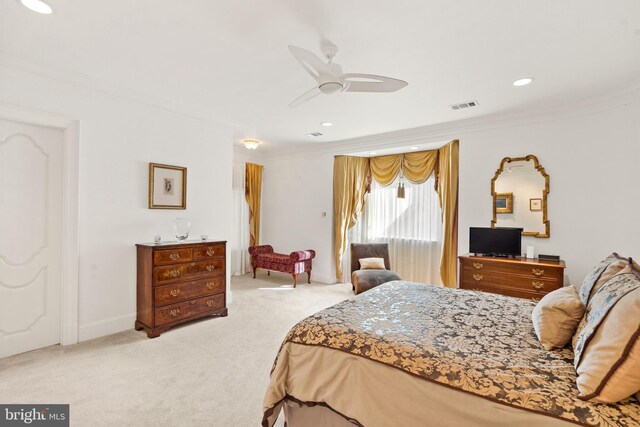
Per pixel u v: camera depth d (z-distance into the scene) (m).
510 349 1.50
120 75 2.91
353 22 2.05
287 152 6.31
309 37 2.23
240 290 5.14
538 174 3.68
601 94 3.21
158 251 3.21
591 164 3.35
